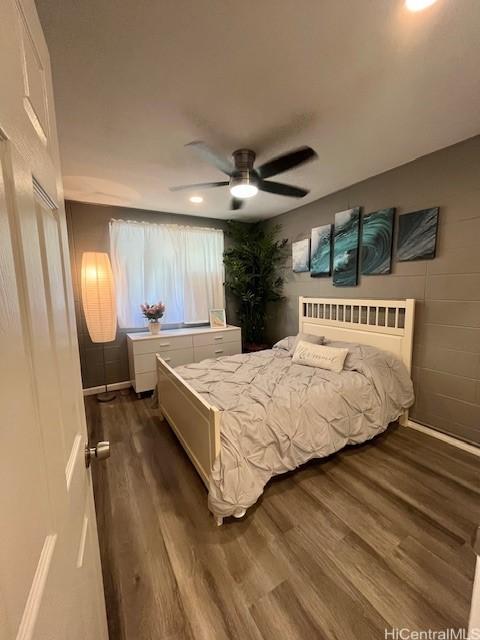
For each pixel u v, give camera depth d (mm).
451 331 2398
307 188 3148
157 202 3496
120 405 3379
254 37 1237
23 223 447
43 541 458
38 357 486
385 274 2832
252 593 1298
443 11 1132
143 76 1452
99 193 3137
